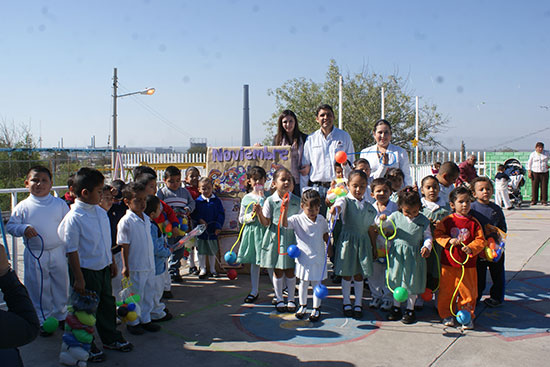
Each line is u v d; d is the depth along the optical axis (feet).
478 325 14.70
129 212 14.17
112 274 13.32
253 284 17.35
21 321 7.07
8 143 60.08
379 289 16.47
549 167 50.55
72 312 11.75
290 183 16.29
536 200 47.93
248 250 17.20
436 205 16.33
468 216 14.60
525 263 22.54
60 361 11.77
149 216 15.30
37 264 13.70
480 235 14.24
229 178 21.62
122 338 12.79
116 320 13.64
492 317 15.42
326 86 87.97
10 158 42.60
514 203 46.47
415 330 14.29
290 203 16.65
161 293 15.11
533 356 12.35
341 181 17.49
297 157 21.79
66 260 14.19
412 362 12.01
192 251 21.49
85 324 11.56
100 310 12.53
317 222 15.40
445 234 14.60
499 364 11.87
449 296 14.48
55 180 42.52
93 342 12.18
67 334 11.84
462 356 12.36
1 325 6.79
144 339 13.58
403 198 14.64
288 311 16.11
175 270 19.75
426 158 57.88
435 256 15.88
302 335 13.92
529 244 26.89
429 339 13.56
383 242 15.46
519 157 54.54
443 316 14.69
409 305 14.90
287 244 15.78
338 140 20.48
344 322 15.05
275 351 12.74
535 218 37.76
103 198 15.33
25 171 44.80
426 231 14.80
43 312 13.84
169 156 63.77
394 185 18.54
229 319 15.34
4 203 41.19
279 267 15.75
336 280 19.88
